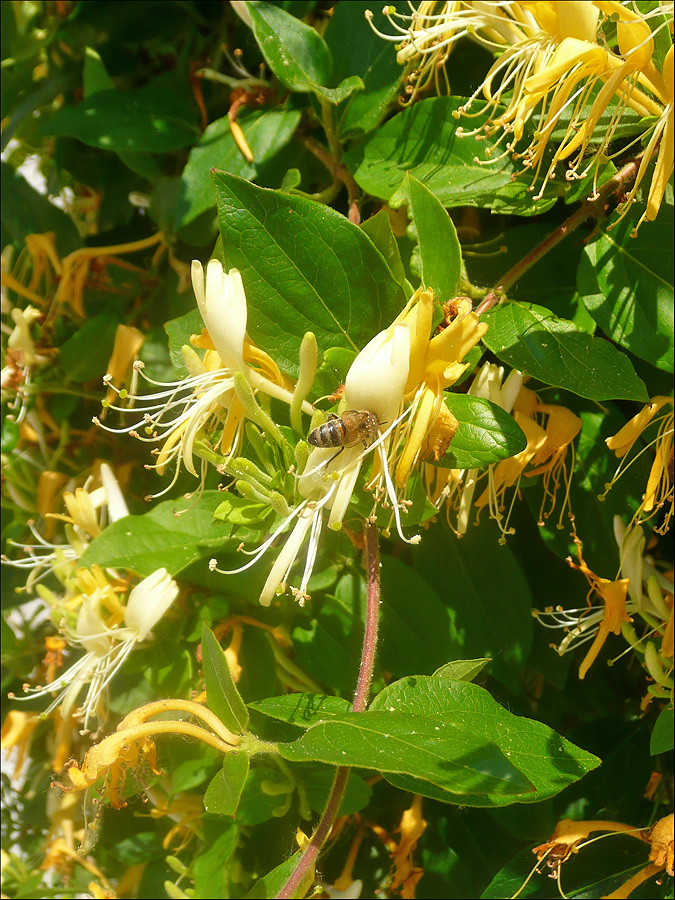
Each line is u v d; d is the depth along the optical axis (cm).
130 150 32
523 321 24
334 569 29
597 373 24
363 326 23
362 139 28
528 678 35
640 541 27
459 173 27
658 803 30
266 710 22
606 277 26
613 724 34
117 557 27
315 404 23
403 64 27
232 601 29
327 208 23
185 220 29
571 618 30
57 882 38
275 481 22
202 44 35
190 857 35
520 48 24
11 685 39
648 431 28
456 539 30
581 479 29
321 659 29
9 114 39
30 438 37
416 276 25
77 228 37
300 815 31
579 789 32
